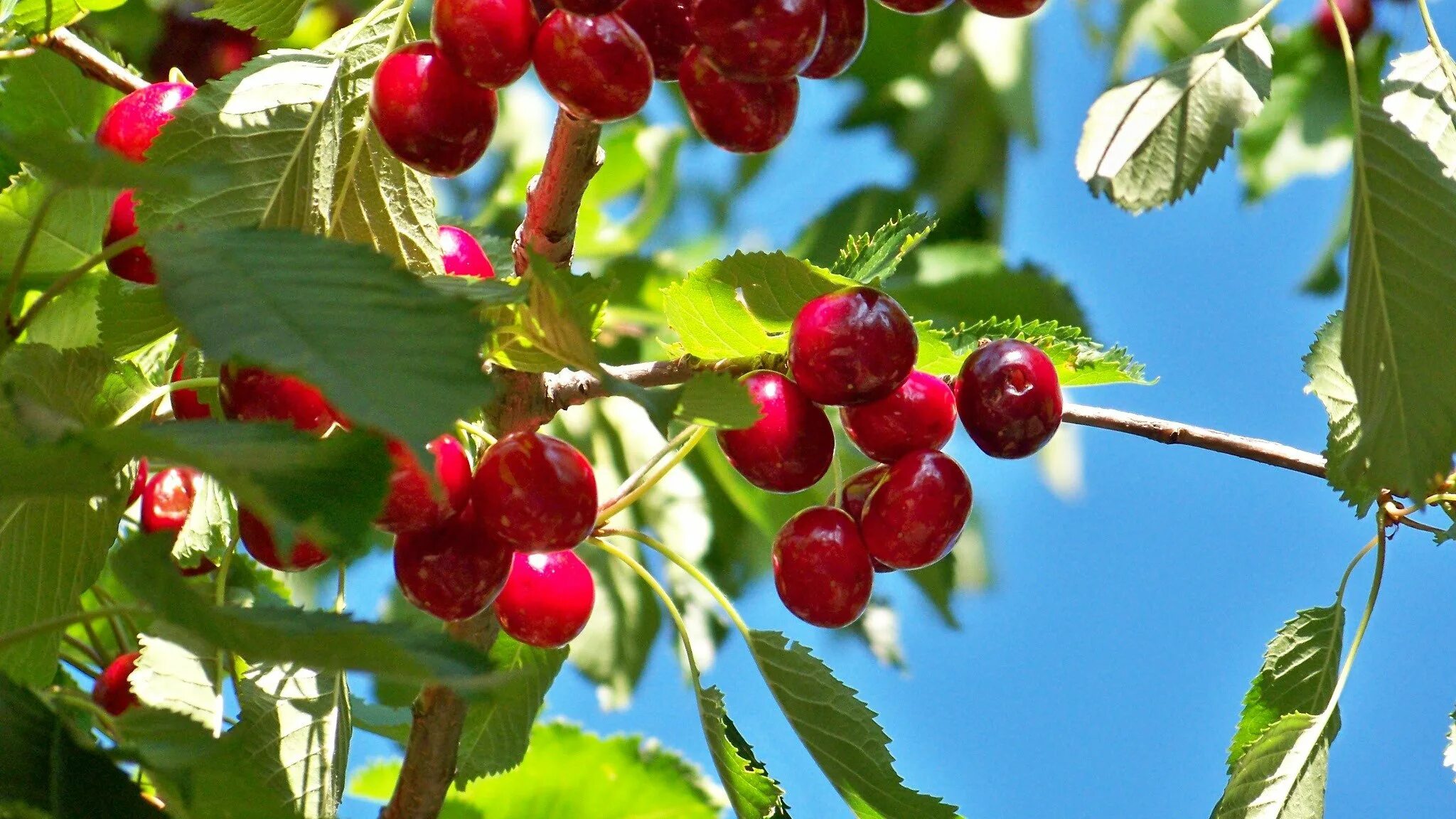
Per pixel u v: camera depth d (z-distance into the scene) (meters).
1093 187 1.16
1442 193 1.12
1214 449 1.23
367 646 1.04
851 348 1.16
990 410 1.18
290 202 1.16
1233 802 1.22
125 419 1.14
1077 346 1.21
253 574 1.29
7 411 1.11
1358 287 1.13
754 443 1.17
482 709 1.24
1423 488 1.12
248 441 1.05
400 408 1.03
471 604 1.15
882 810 1.20
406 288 1.05
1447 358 1.12
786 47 1.12
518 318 1.12
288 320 1.04
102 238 1.22
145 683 1.17
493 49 1.13
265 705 1.19
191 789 1.06
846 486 1.20
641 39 1.14
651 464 1.20
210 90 1.15
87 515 1.15
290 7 1.19
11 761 1.05
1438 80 1.17
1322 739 1.22
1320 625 1.25
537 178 1.16
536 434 1.15
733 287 1.17
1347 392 1.23
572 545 1.15
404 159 1.14
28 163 1.04
